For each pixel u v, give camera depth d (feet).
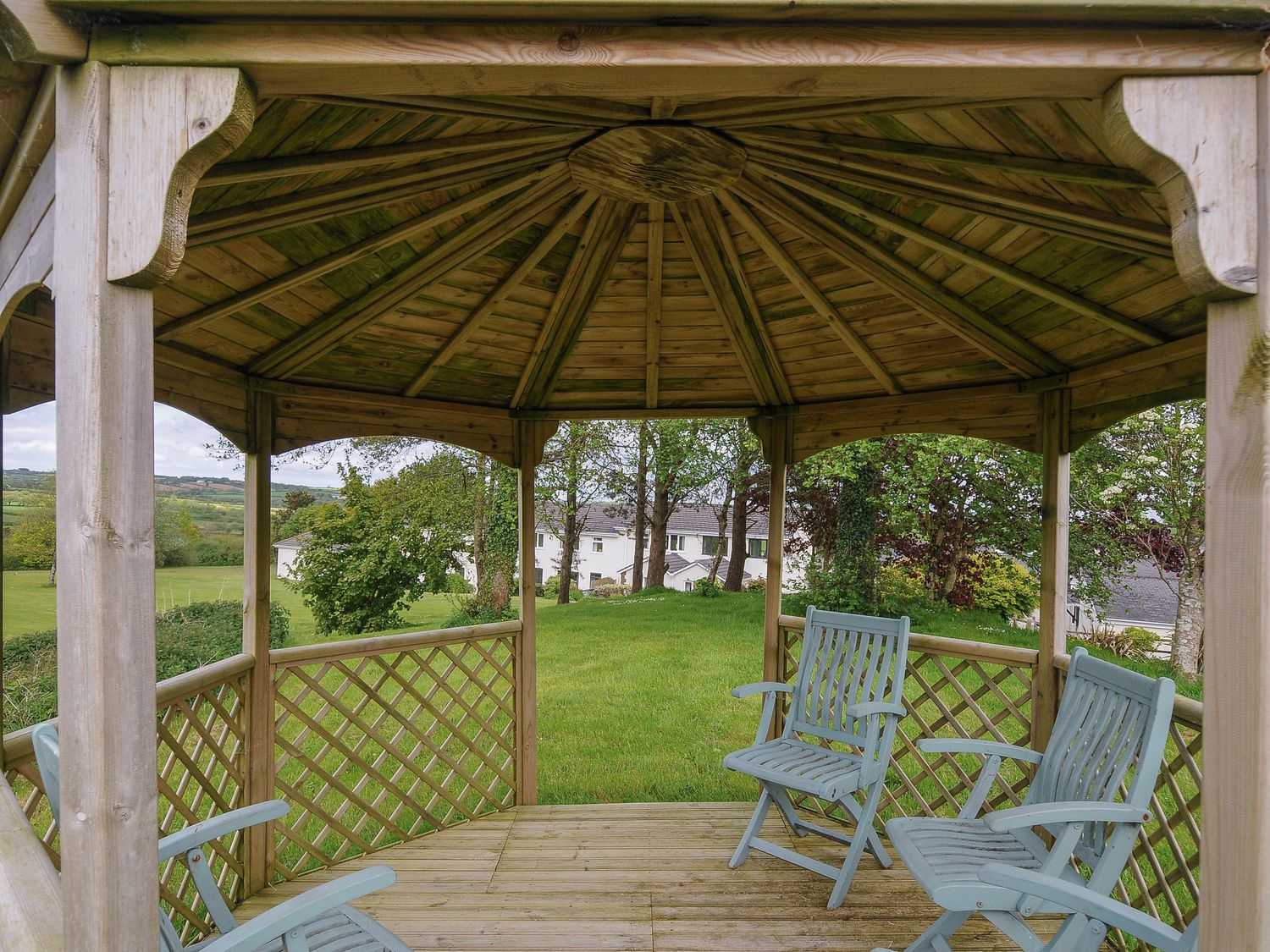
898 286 8.98
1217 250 3.49
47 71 3.56
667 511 46.16
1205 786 3.56
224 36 3.38
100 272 3.39
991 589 32.96
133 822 3.38
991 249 7.66
